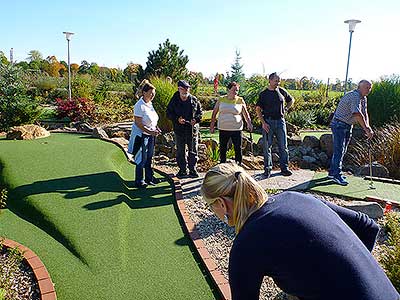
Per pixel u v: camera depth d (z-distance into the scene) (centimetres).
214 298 322
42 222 465
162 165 771
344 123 632
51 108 1703
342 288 154
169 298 321
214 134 1134
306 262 156
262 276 166
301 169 823
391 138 841
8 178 588
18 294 317
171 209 519
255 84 1570
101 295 324
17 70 1276
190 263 379
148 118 581
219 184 176
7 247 389
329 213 177
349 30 1173
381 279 166
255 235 162
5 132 1061
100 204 501
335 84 2766
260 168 792
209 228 456
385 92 1053
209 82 3359
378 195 588
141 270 364
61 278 347
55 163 662
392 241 356
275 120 677
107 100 1622
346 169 848
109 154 752
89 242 409
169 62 1670
